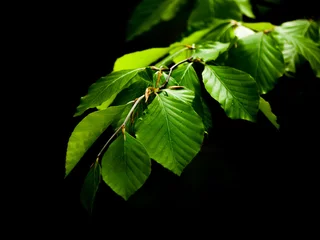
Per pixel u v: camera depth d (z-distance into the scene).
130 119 1.14
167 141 1.12
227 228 3.02
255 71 1.20
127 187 1.11
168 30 1.59
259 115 1.48
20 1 2.71
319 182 2.23
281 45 1.25
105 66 2.90
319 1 1.33
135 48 2.46
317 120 1.46
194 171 3.06
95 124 1.13
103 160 1.12
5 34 2.90
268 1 1.44
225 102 1.15
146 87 1.16
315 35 1.27
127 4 2.52
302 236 2.68
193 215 3.15
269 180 2.54
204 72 1.17
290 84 1.34
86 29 2.79
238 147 2.41
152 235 3.13
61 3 2.66
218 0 1.32
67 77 3.05
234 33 1.28
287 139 1.83
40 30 2.90
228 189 2.98
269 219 2.84
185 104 1.13
